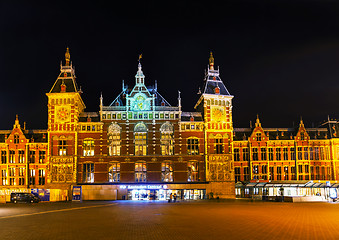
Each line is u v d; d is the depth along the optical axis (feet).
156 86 325.62
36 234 84.17
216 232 86.84
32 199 227.61
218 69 300.61
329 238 79.30
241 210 150.71
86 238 78.74
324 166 302.04
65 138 276.00
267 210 150.71
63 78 283.38
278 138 305.32
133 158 278.26
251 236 81.35
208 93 287.48
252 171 300.61
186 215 127.85
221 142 283.38
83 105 308.81
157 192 277.23
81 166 276.21
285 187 284.20
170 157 279.28
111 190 272.51
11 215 130.21
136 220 111.86
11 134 284.61
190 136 282.97
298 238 79.20
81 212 142.72
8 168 281.74
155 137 281.54
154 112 283.38
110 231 88.48
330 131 306.35
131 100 283.79
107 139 279.28
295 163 301.02
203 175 279.69
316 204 195.31
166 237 79.82
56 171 273.13
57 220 112.57
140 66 290.35
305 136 304.09
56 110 277.44
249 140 303.68
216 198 272.51
